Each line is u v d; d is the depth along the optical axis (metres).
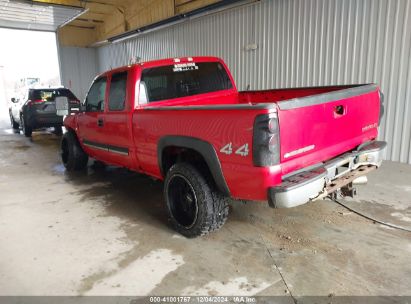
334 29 6.17
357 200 4.05
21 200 4.55
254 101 4.68
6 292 2.51
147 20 12.05
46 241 3.31
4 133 11.71
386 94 5.69
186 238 3.29
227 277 2.61
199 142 2.93
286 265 2.73
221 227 3.47
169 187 3.38
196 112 2.92
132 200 4.45
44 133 11.56
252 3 7.49
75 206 4.27
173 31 10.43
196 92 4.25
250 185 2.60
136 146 3.85
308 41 6.62
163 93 3.97
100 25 15.88
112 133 4.30
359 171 3.19
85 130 5.18
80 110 5.13
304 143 2.64
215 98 4.41
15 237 3.41
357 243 3.04
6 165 6.72
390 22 5.45
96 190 4.92
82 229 3.57
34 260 2.95
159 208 4.13
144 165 3.88
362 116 3.24
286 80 7.18
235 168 2.66
